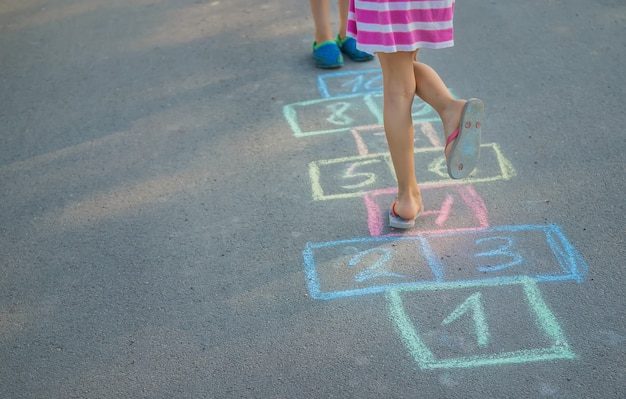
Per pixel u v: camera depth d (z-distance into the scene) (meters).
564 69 4.79
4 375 2.78
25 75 5.32
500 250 3.22
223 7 6.30
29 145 4.40
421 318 2.88
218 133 4.35
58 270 3.32
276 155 4.07
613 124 4.13
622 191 3.55
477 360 2.68
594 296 2.93
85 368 2.78
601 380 2.56
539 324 2.81
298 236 3.40
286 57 5.27
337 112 4.49
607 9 5.65
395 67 3.10
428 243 3.29
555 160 3.84
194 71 5.16
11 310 3.10
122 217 3.66
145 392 2.65
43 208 3.79
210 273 3.22
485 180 3.71
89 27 6.09
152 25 6.03
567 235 3.28
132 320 2.99
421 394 2.55
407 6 2.97
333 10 5.96
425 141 4.09
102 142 4.36
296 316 2.94
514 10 5.76
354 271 3.16
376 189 3.71
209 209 3.66
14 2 6.81
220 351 2.80
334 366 2.70
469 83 4.69
